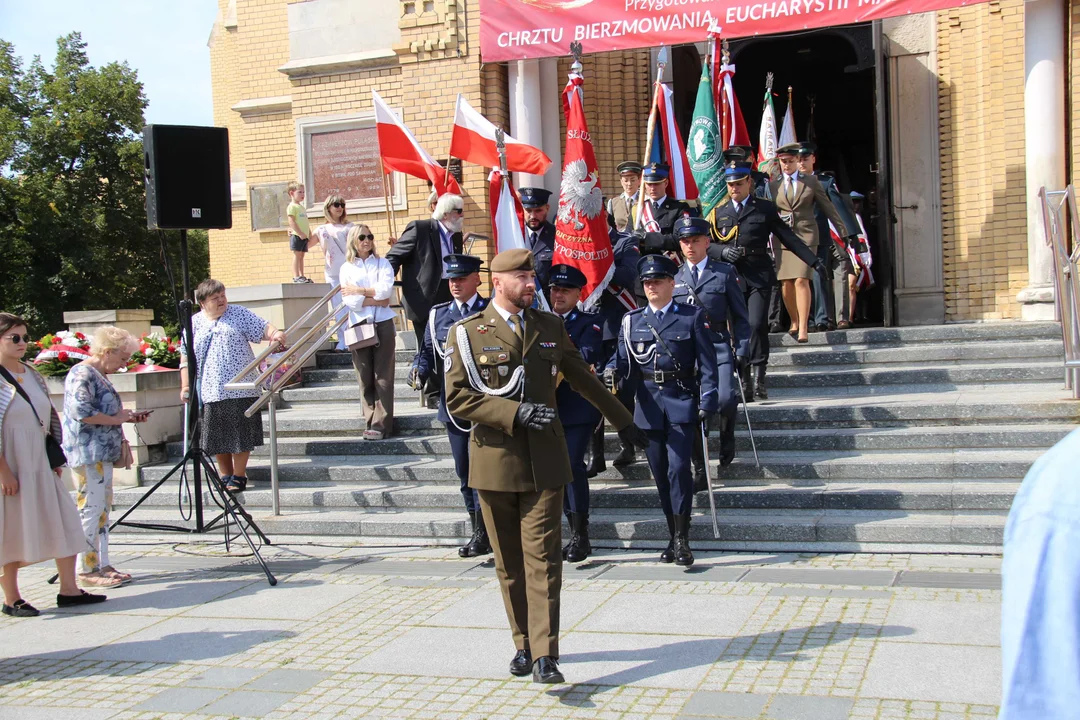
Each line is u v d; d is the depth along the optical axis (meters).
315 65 12.49
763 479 7.52
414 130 11.72
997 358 8.92
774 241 9.73
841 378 8.91
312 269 13.12
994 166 10.64
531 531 4.73
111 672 5.22
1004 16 10.37
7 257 36.19
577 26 10.64
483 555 7.18
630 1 10.39
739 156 8.36
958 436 7.52
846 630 5.10
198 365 8.55
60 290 36.69
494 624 5.61
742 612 5.50
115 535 8.49
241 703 4.67
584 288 7.56
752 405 8.43
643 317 6.57
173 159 7.96
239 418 8.54
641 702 4.38
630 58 12.15
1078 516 1.58
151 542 8.23
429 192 12.15
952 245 11.20
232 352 8.56
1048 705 1.56
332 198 11.09
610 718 4.24
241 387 7.75
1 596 6.88
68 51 39.22
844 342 9.73
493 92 11.46
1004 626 1.63
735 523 6.95
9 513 6.20
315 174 12.76
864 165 16.97
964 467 7.14
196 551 7.87
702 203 9.21
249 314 8.76
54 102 38.50
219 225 8.22
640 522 7.11
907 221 11.51
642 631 5.30
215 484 7.20
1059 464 1.65
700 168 9.19
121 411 7.10
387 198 10.88
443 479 8.34
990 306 10.72
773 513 7.14
